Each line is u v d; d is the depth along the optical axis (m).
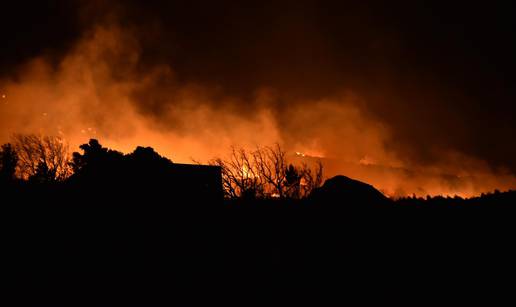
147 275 20.27
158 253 23.25
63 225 26.34
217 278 19.69
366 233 22.28
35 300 17.14
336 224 24.16
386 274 17.88
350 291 16.81
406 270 17.92
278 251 22.09
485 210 22.02
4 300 17.06
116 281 19.50
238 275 19.88
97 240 24.81
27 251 22.78
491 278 16.19
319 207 27.11
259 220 26.72
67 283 19.16
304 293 17.12
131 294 17.88
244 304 16.52
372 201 27.05
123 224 27.00
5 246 23.11
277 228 25.33
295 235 23.89
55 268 20.95
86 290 18.39
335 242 22.05
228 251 23.11
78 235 25.28
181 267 21.30
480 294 15.20
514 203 22.25
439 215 22.42
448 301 15.01
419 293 15.87
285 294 17.22
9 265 20.94
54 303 16.84
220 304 16.64
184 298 17.41
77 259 22.25
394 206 25.14
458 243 19.33
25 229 25.41
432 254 18.86
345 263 19.59
